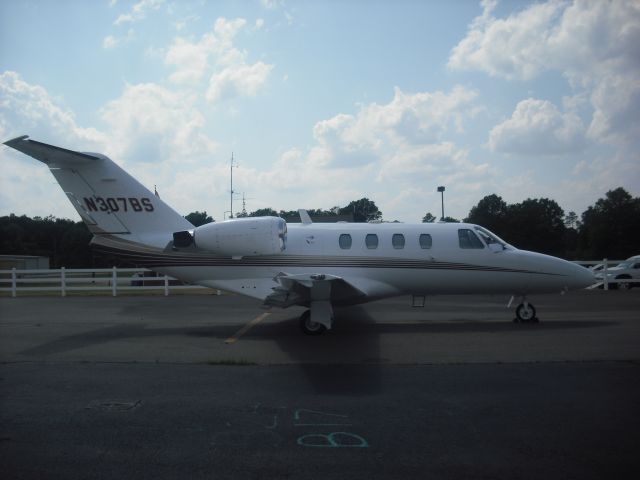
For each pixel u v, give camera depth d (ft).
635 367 26.53
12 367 27.68
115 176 43.19
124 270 71.26
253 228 40.60
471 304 57.16
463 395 21.75
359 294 39.73
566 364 27.30
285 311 52.34
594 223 249.75
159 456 15.62
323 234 43.55
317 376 25.31
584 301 58.49
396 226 44.42
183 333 39.06
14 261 184.34
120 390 22.97
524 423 18.24
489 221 248.52
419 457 15.38
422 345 33.17
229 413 19.63
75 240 252.83
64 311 53.21
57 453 15.90
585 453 15.60
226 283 42.75
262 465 14.92
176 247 42.16
